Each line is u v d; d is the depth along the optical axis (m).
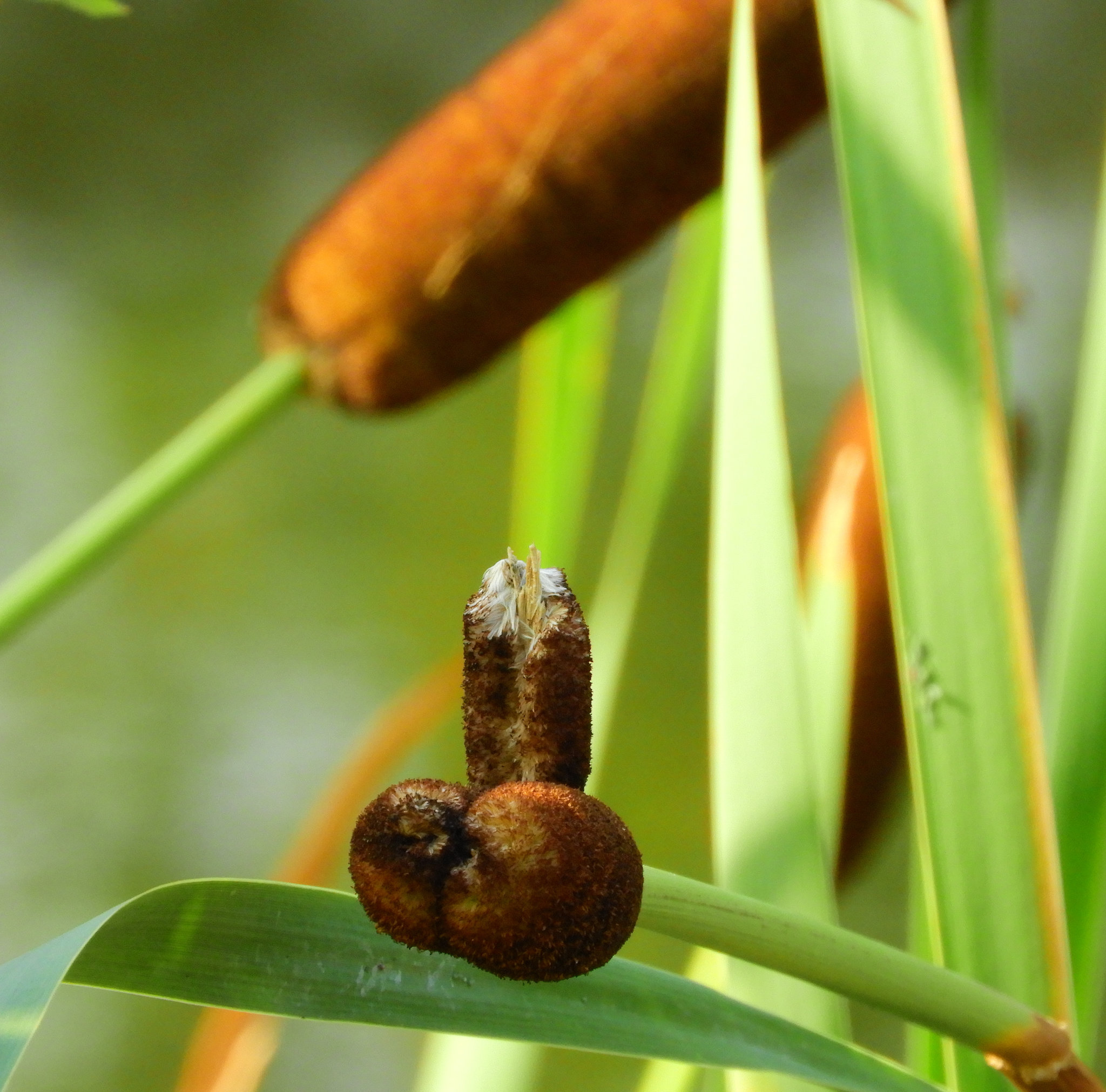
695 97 1.05
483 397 7.05
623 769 5.21
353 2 9.09
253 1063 1.11
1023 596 0.93
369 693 5.21
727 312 0.93
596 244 1.09
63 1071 4.09
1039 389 6.38
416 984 0.86
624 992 0.87
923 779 0.93
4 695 5.14
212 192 8.47
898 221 0.94
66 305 7.28
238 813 4.70
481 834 0.81
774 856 0.93
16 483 5.70
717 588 0.93
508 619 0.83
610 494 6.30
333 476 6.50
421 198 1.10
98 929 0.82
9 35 8.58
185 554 5.90
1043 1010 0.92
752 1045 0.87
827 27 0.95
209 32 8.87
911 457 0.94
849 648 1.04
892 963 0.85
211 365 6.70
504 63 1.09
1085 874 0.96
